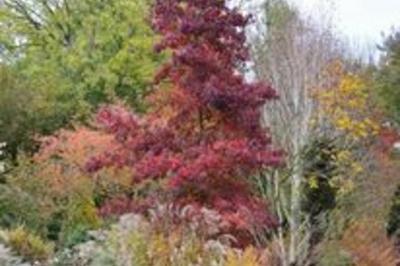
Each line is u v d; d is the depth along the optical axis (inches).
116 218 577.3
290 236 548.1
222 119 502.6
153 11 526.9
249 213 490.9
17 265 511.8
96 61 981.8
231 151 477.1
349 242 562.9
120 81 967.6
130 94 962.1
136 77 964.6
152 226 443.5
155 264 411.2
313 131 660.1
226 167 479.2
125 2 1002.7
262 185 578.9
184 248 418.3
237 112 498.0
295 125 653.9
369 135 699.4
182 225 451.2
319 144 644.1
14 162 821.9
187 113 502.3
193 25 494.6
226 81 496.7
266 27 836.6
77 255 506.9
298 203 585.0
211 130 502.6
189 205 459.8
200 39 503.2
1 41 1089.4
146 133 498.9
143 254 414.6
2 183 743.1
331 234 565.9
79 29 1027.9
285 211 583.2
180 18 499.5
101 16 994.7
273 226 530.3
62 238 640.4
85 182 681.0
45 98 918.4
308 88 685.3
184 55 486.9
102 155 506.3
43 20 1095.6
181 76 502.9
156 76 512.4
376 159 683.4
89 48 988.6
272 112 661.9
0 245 516.7
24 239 569.9
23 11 1103.6
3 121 864.9
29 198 685.9
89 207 679.7
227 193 495.2
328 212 589.9
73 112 933.8
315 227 571.5
